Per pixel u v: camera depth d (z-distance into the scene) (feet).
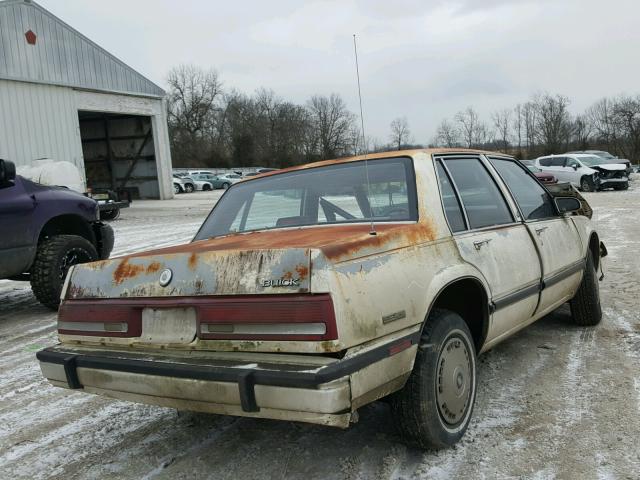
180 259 9.11
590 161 87.81
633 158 256.73
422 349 9.39
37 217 22.12
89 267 10.23
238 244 10.45
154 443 11.19
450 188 11.76
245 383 7.86
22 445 11.44
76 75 81.82
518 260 12.41
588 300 16.69
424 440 9.59
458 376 10.20
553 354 14.89
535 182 15.72
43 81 75.97
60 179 41.81
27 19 73.77
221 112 303.48
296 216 12.31
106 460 10.62
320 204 12.03
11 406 13.56
